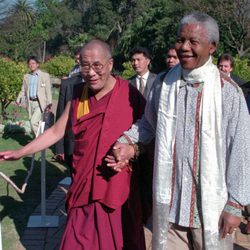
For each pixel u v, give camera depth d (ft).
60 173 25.00
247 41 97.19
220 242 9.21
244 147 8.87
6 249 15.17
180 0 108.17
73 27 235.40
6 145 33.58
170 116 9.27
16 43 197.36
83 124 11.03
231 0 93.91
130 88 11.40
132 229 11.41
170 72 9.51
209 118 8.95
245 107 9.01
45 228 17.01
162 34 113.50
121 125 11.03
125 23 193.98
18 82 42.06
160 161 9.35
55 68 114.52
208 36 8.79
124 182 10.92
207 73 8.99
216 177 9.00
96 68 10.70
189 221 9.22
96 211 10.91
